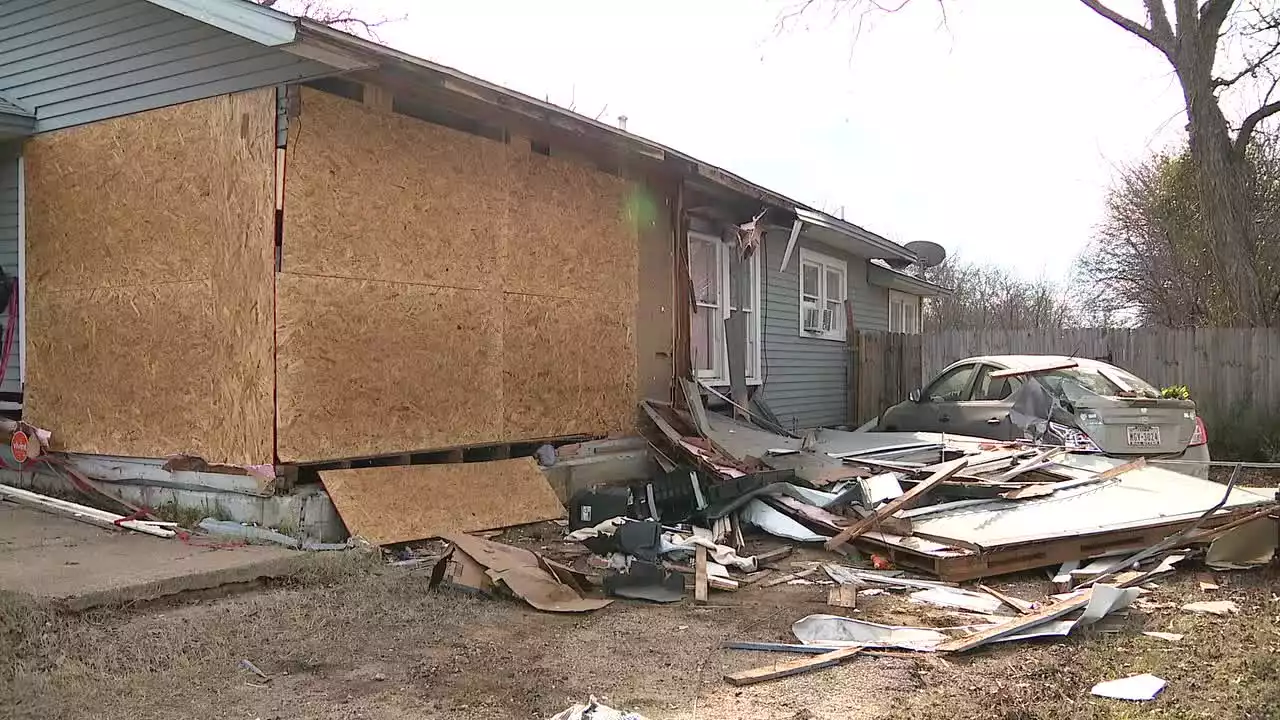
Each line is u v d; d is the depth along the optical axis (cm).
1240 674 434
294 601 546
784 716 384
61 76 804
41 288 821
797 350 1461
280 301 658
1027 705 397
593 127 817
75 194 796
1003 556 638
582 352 934
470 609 544
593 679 430
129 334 755
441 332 778
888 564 680
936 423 1067
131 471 759
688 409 1055
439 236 777
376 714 383
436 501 740
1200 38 1463
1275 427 1302
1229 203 1463
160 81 737
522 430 859
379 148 726
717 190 1108
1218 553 653
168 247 730
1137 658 461
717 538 744
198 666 430
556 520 804
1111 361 1431
